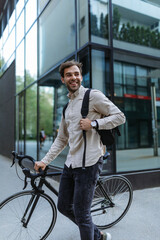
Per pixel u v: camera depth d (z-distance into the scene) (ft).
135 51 15.46
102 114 5.70
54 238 7.22
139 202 10.61
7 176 16.52
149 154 19.30
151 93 21.66
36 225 6.40
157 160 16.89
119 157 15.35
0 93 37.81
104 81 13.73
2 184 13.98
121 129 20.68
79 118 5.49
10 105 30.86
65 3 16.69
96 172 5.45
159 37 16.80
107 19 14.11
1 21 39.04
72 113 5.62
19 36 28.07
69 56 15.76
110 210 7.84
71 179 5.88
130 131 21.22
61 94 23.40
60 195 5.88
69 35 16.14
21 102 26.91
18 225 6.15
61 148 6.55
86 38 13.80
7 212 6.00
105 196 7.67
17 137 27.99
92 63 13.38
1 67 37.83
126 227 7.94
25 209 6.15
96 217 7.66
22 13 26.86
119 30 14.85
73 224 8.24
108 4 14.19
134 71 18.21
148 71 19.12
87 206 5.37
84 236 5.29
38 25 22.13
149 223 8.28
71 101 5.79
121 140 20.48
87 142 5.41
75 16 14.98
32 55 23.63
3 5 37.01
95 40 13.64
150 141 22.11
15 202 6.03
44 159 6.27
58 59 18.02
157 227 7.95
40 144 23.11
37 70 22.41
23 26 26.45
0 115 37.24
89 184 5.33
